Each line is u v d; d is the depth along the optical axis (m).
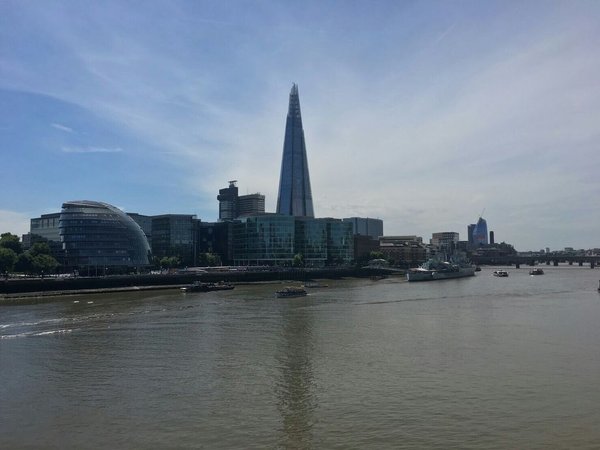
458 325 104.25
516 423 48.44
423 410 51.97
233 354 77.38
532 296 171.62
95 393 58.69
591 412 51.00
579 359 72.44
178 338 90.81
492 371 66.06
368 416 50.53
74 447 44.59
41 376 66.00
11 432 47.88
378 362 71.50
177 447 44.22
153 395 57.66
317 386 60.31
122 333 96.44
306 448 43.75
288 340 88.31
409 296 175.50
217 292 197.88
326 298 168.75
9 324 108.38
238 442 45.06
